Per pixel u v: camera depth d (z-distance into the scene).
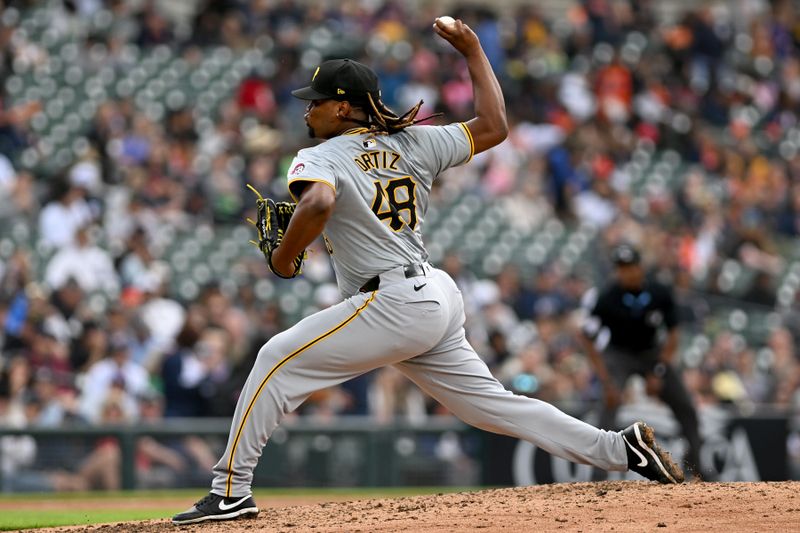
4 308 39.91
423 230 55.41
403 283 16.69
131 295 42.38
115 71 59.72
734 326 55.19
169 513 27.27
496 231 57.03
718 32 79.06
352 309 16.72
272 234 17.03
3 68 57.44
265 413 16.84
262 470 36.78
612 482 19.64
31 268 44.53
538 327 45.81
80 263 44.19
